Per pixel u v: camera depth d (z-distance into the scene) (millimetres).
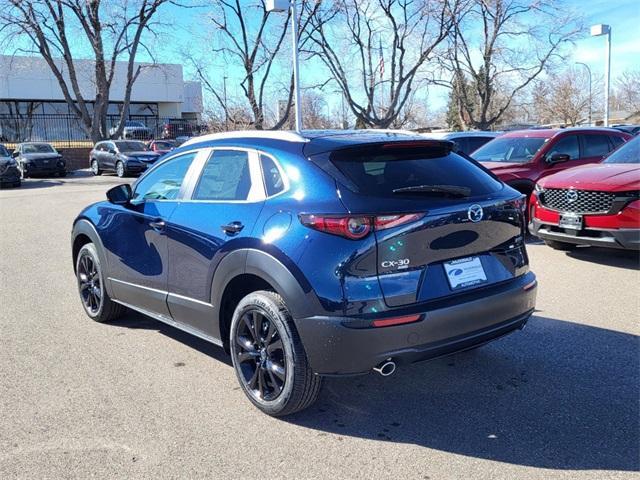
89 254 5660
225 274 3881
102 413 3822
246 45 28500
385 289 3311
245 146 4102
